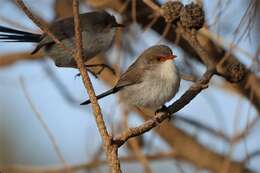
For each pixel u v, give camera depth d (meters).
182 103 9.01
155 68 10.95
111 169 7.53
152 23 11.19
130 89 11.05
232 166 11.55
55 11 12.91
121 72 11.95
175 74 10.82
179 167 11.55
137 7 12.00
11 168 12.70
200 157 12.10
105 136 7.50
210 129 12.02
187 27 9.31
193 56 11.57
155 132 12.27
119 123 10.52
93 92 7.50
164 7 9.54
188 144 12.22
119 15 12.16
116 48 11.95
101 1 12.53
